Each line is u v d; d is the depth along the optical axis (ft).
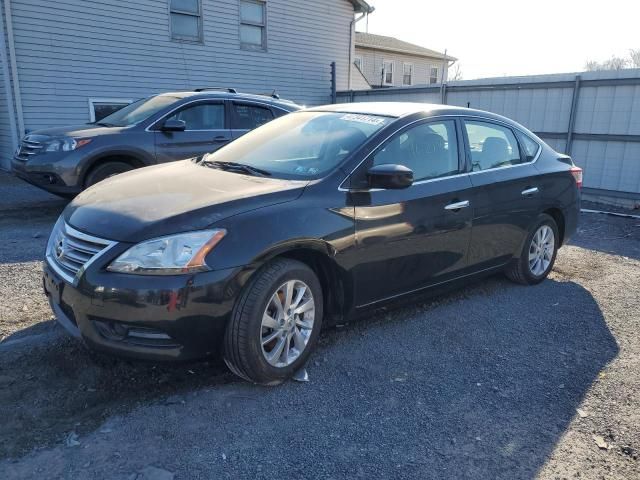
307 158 12.53
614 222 28.71
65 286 9.83
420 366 11.73
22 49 37.68
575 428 9.65
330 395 10.41
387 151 12.56
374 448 8.88
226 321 9.80
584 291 17.12
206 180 11.69
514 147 16.46
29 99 38.55
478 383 11.11
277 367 10.50
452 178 13.97
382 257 12.19
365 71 103.71
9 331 12.36
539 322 14.42
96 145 22.86
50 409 9.46
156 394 10.12
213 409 9.71
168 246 9.33
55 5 38.55
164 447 8.61
